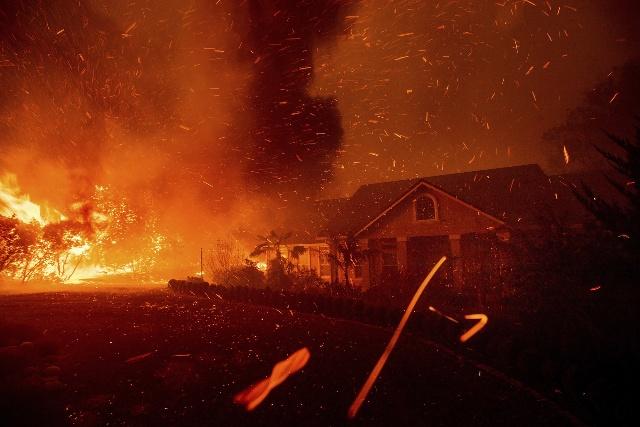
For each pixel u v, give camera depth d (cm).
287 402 665
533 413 624
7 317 1374
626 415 552
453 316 1152
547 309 929
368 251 2036
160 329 1196
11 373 696
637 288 812
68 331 1161
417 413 626
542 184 2134
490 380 767
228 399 676
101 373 800
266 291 1717
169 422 596
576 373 664
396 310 1253
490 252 1742
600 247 872
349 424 592
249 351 964
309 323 1309
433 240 2223
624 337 762
